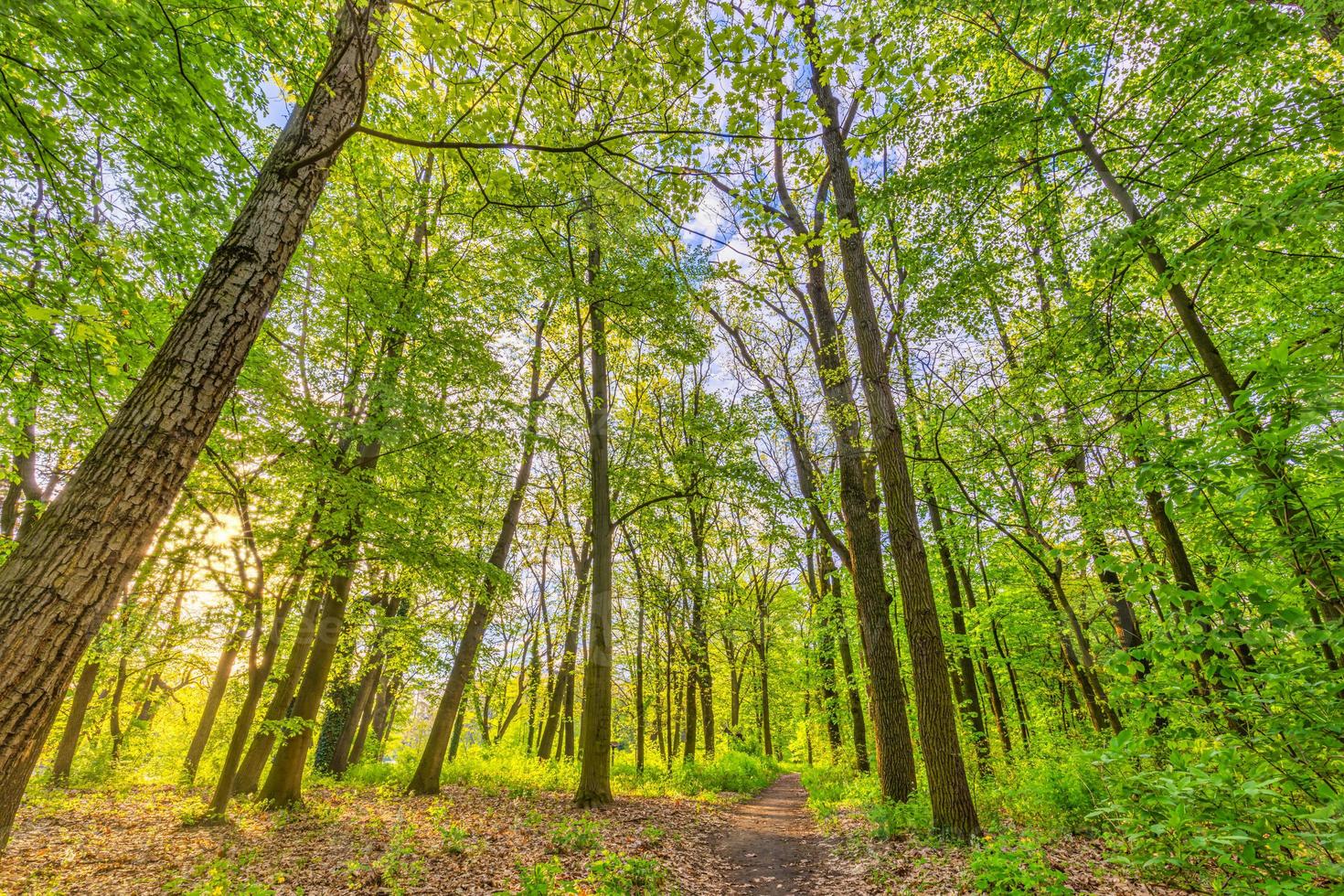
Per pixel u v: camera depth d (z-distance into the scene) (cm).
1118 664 401
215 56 581
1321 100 562
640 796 1267
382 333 1010
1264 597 320
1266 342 670
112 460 314
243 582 839
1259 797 289
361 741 1950
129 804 1016
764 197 501
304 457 885
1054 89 700
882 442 837
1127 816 345
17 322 607
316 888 584
